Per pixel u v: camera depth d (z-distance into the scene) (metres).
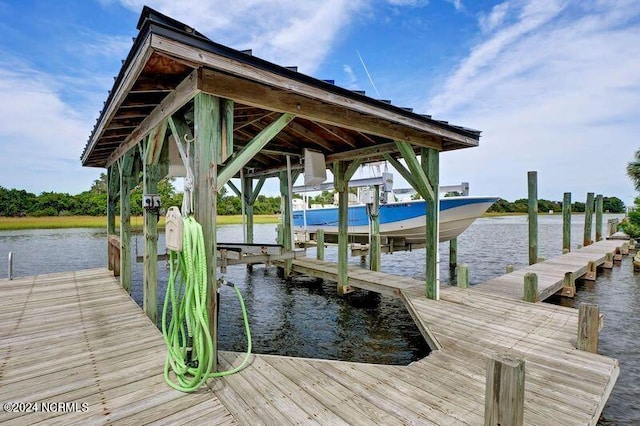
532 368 2.69
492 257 12.51
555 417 2.01
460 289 5.34
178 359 2.35
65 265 10.77
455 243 10.03
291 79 2.62
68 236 20.30
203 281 2.29
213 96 2.39
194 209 2.43
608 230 18.78
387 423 1.93
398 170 4.90
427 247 4.79
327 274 7.04
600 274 8.96
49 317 3.80
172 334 2.54
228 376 2.46
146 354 2.78
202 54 2.09
